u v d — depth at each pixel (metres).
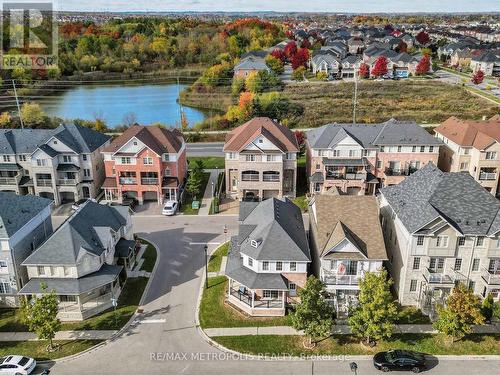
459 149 67.38
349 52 197.38
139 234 58.66
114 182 67.38
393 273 46.56
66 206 66.69
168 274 49.72
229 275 43.53
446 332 37.56
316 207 46.06
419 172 48.47
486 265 42.28
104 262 45.53
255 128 68.38
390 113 110.38
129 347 38.88
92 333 40.66
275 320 42.25
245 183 66.56
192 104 126.50
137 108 125.56
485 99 119.19
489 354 37.91
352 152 66.62
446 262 42.50
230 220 62.47
